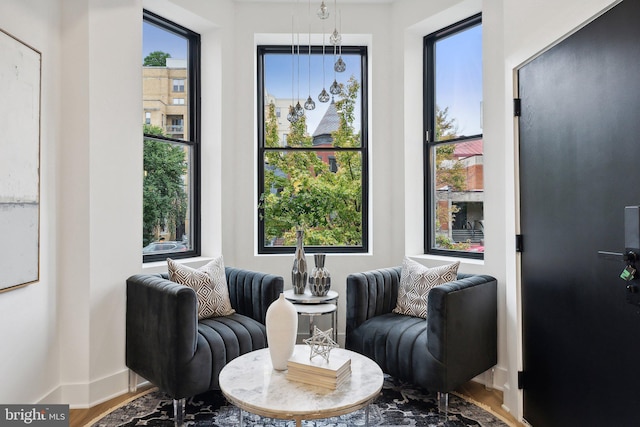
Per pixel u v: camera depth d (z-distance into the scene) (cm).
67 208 248
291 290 337
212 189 354
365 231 383
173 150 346
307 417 154
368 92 378
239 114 361
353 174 387
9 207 203
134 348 258
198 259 341
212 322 262
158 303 234
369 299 286
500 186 279
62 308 248
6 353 204
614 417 167
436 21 338
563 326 199
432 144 359
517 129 240
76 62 250
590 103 179
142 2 298
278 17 359
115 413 240
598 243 175
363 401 163
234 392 169
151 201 330
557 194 204
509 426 227
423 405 251
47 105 237
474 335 250
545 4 209
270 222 380
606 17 169
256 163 374
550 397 209
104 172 259
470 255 332
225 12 351
